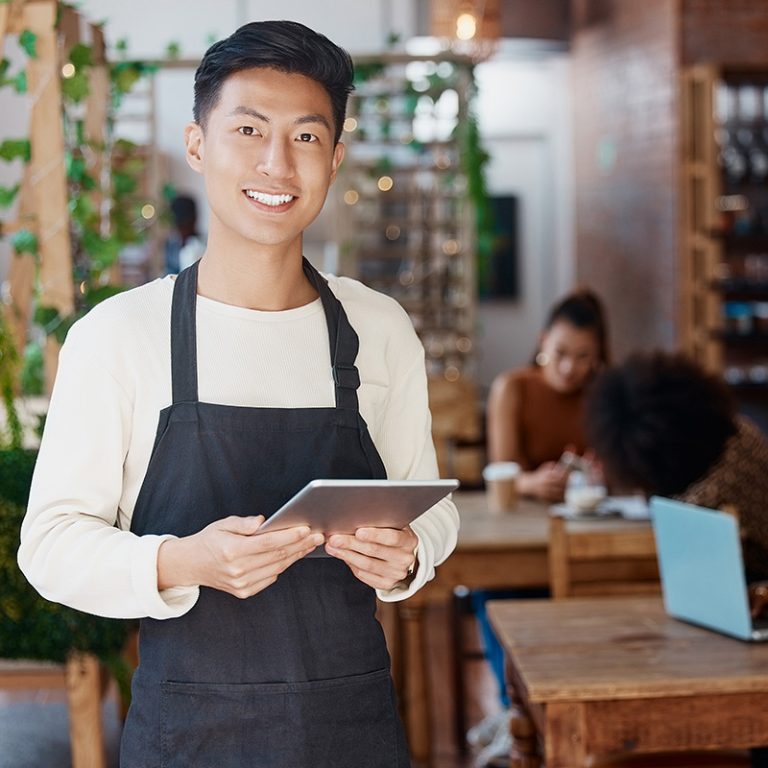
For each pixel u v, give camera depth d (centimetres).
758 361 779
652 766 259
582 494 383
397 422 187
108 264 352
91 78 387
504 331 1084
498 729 404
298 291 179
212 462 169
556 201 1073
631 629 258
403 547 163
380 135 771
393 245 926
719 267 744
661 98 784
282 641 169
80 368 167
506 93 1067
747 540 271
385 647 179
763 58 759
